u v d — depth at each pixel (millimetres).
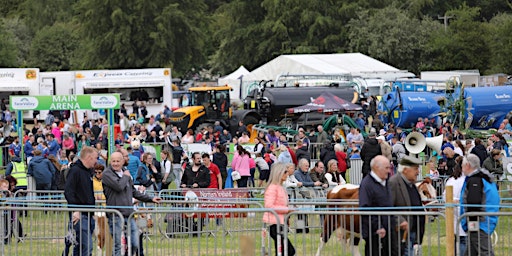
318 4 112562
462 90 57938
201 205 21766
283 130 50812
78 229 16547
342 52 108625
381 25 104250
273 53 113500
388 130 46594
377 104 61000
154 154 32938
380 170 15242
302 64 77312
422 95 57781
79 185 16469
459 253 15414
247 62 117688
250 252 17266
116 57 107812
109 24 108625
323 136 41469
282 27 111812
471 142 33906
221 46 119688
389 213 15016
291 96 57812
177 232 18922
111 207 16500
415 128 48250
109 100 38125
